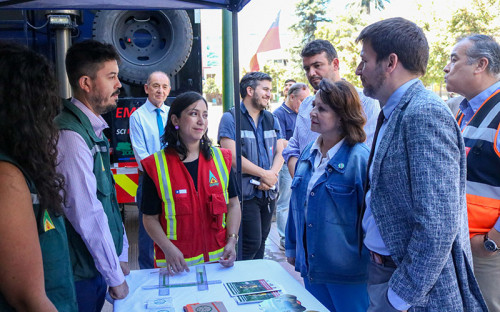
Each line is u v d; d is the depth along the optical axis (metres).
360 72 1.68
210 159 2.17
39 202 1.17
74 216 1.63
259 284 1.74
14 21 4.17
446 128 1.42
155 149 3.62
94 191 1.69
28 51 1.16
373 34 1.60
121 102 4.07
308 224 2.08
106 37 4.28
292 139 3.11
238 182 2.77
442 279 1.47
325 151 2.15
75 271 1.68
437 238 1.36
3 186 1.06
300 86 4.96
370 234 1.71
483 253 2.09
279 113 5.09
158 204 2.09
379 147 1.54
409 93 1.54
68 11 4.02
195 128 2.06
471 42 2.29
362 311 2.08
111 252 1.68
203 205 2.12
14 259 1.06
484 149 2.12
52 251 1.25
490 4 16.58
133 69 4.33
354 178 2.00
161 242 1.99
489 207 2.10
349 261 2.00
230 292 1.66
